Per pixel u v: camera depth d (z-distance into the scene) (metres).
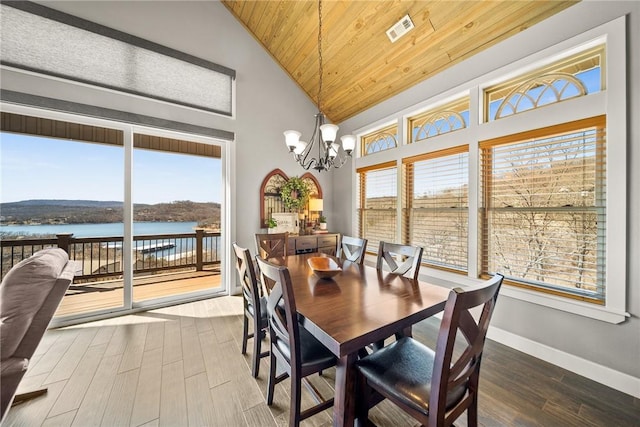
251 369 1.96
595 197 1.88
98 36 2.73
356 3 2.72
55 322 2.60
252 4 3.39
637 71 1.67
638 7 1.66
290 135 2.26
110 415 1.51
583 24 1.88
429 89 3.01
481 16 2.27
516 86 2.35
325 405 1.35
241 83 3.73
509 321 2.31
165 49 3.09
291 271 2.10
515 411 1.55
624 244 1.72
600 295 1.86
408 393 1.07
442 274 2.87
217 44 3.53
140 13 2.97
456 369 1.02
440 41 2.61
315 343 1.46
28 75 2.41
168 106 3.14
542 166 2.16
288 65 4.02
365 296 1.53
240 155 3.72
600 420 1.49
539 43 2.11
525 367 1.99
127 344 2.29
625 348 1.72
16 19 2.37
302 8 3.08
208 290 3.56
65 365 1.97
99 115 2.71
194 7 3.35
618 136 1.73
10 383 1.05
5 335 1.06
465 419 1.51
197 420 1.49
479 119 2.53
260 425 1.46
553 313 2.04
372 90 3.59
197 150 3.64
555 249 2.10
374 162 3.82
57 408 1.55
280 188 4.11
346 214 4.42
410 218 3.33
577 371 1.90
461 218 2.75
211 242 4.60
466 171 2.70
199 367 1.97
